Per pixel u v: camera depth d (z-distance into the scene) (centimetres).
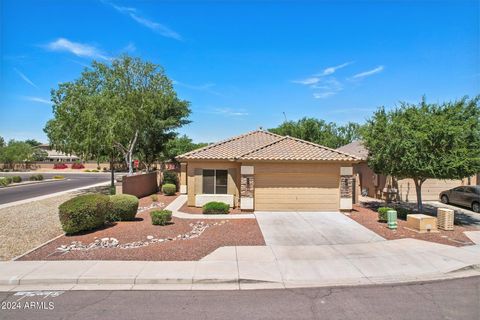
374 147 1669
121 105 2520
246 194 1736
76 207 1200
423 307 644
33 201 2247
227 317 600
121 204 1458
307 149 1866
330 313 617
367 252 1016
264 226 1387
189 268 848
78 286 753
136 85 2734
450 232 1298
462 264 903
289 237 1198
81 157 2711
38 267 849
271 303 663
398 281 792
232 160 1816
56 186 3484
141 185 2469
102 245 1070
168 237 1184
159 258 928
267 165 1769
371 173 2508
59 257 938
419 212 1625
